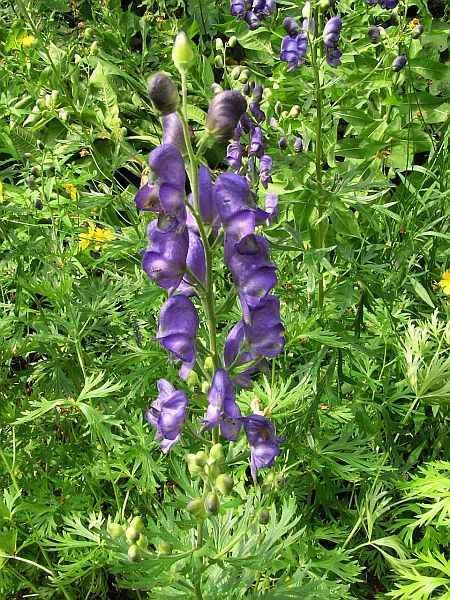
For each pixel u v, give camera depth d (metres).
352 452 0.44
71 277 0.48
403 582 0.40
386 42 0.63
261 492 0.35
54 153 0.57
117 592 0.47
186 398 0.28
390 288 0.52
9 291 0.56
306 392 0.45
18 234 0.55
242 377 0.30
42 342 0.49
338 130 0.86
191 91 0.80
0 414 0.48
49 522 0.42
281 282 0.52
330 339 0.43
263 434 0.29
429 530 0.41
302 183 0.50
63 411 0.49
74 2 0.87
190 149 0.26
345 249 0.47
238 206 0.27
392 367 0.51
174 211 0.26
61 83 0.58
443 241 0.60
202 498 0.28
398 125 0.70
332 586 0.35
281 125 0.57
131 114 0.77
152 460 0.42
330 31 0.50
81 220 0.58
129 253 0.53
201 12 0.94
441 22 0.85
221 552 0.30
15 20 0.66
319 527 0.43
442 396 0.43
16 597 0.45
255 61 0.85
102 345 0.51
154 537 0.33
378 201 0.60
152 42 0.87
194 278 0.28
